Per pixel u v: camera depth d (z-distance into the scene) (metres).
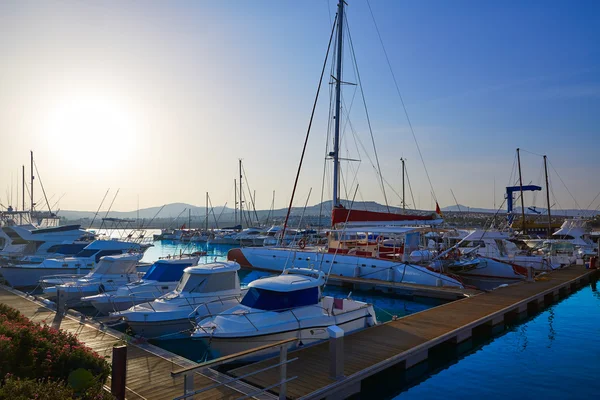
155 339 13.64
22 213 33.56
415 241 25.12
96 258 24.41
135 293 16.58
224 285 15.33
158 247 60.88
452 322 14.09
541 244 39.06
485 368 11.76
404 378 10.85
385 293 22.72
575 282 24.72
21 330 8.07
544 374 11.30
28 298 18.64
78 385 6.71
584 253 36.50
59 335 8.91
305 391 8.41
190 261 18.39
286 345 8.10
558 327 16.23
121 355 7.04
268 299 12.41
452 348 13.18
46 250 27.77
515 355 12.86
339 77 27.20
